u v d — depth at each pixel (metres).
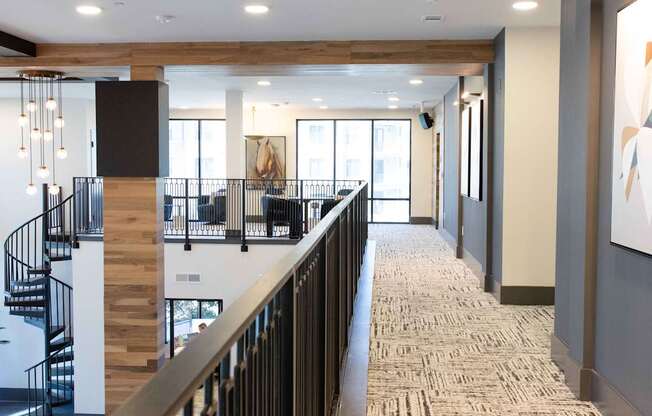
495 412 3.49
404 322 5.55
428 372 4.20
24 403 11.98
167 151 7.61
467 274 7.97
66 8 5.59
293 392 1.97
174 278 10.18
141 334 7.57
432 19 5.86
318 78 9.76
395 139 15.55
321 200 10.97
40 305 11.20
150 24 6.18
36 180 12.93
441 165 12.56
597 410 3.50
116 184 7.41
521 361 4.43
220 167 15.76
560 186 4.24
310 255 2.45
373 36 6.64
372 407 3.58
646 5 2.79
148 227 7.44
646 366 2.88
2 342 12.27
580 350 3.68
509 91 6.22
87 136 13.07
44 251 11.62
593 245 3.56
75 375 9.97
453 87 10.51
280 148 15.52
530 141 6.24
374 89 11.12
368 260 8.62
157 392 0.82
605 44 3.42
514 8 5.45
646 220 2.79
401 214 15.71
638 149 2.87
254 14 5.73
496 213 6.64
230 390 1.18
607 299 3.39
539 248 6.27
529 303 6.27
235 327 1.16
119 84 7.20
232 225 11.03
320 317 2.91
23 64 7.25
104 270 7.53
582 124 3.62
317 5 5.38
